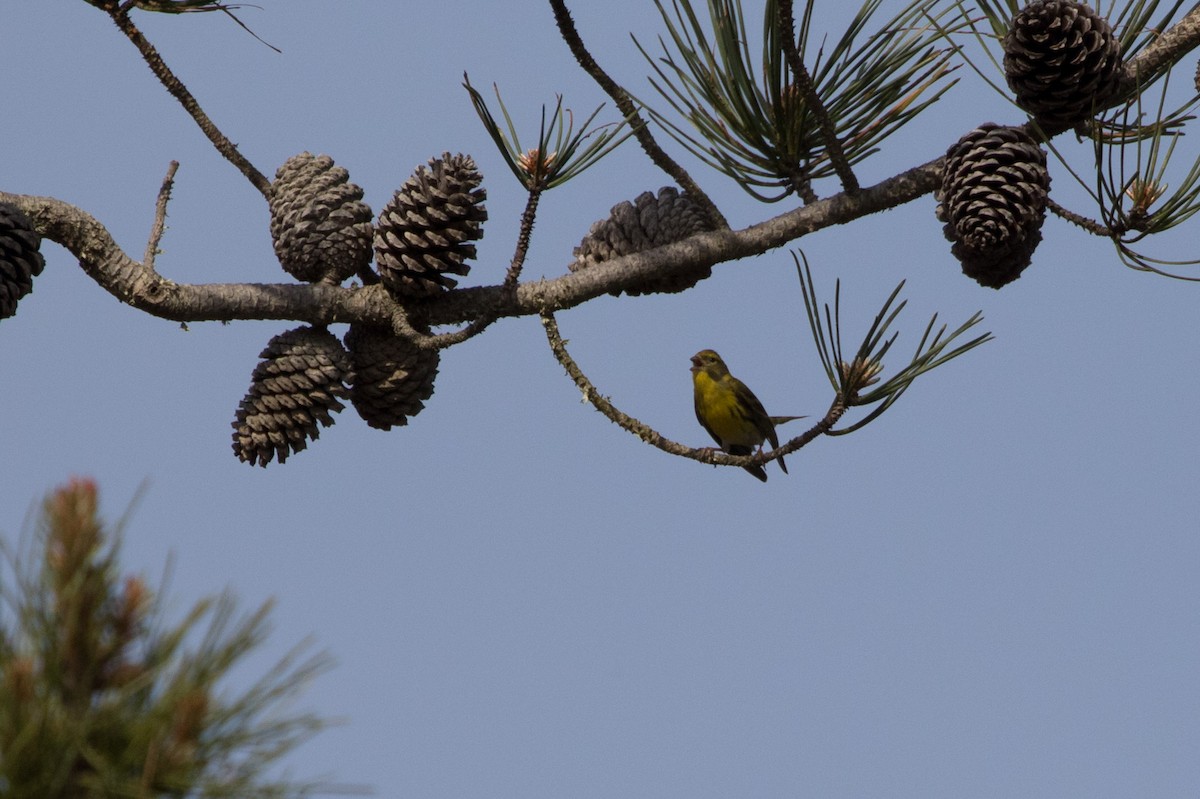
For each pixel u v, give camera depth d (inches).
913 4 409.7
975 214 385.4
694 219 436.1
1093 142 377.7
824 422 364.5
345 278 416.8
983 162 387.5
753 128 424.5
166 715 166.2
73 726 163.6
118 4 381.7
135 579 172.2
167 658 168.2
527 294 418.0
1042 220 393.4
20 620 168.6
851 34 414.6
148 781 160.1
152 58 391.2
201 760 165.3
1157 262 381.4
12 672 162.6
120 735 168.2
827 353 361.4
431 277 406.6
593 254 438.3
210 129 406.0
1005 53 392.2
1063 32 381.1
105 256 386.3
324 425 406.0
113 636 171.3
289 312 404.8
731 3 414.3
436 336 402.9
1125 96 413.1
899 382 358.0
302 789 164.6
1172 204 377.4
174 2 386.0
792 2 371.9
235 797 163.3
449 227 403.5
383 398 421.1
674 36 418.3
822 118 399.2
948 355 356.2
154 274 391.9
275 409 398.9
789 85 417.7
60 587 168.1
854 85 420.5
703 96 426.6
